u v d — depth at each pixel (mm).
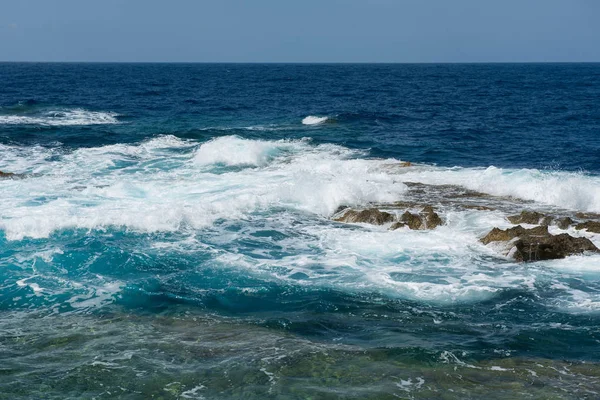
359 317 9703
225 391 7250
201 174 19719
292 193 16312
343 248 12977
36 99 46812
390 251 12789
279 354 8219
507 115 40250
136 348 8383
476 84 84875
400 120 36500
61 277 11180
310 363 7961
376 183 17422
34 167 20391
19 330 9000
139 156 22891
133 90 61781
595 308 10047
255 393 7203
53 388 7254
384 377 7629
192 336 8852
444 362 8094
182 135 27953
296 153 23875
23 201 15555
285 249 12898
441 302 10312
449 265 12023
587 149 26422
